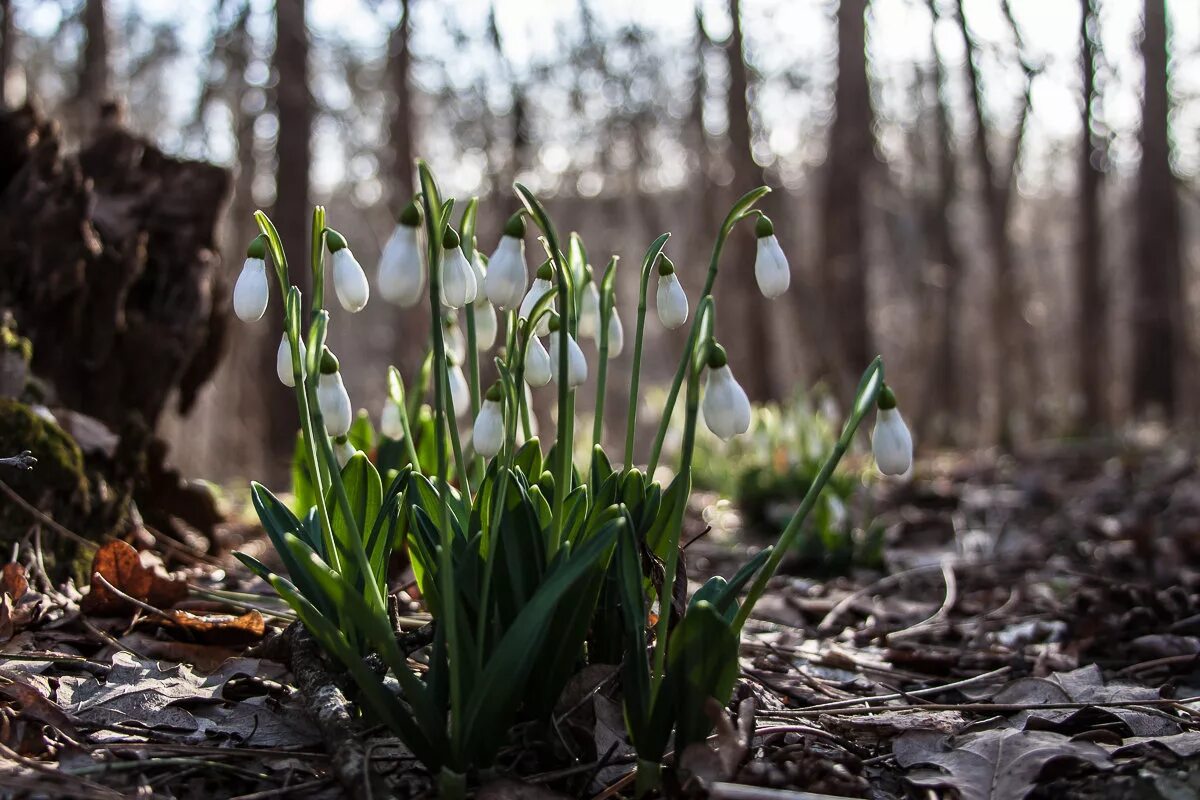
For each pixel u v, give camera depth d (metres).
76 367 0.73
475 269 0.46
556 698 0.43
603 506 0.43
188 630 0.54
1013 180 2.94
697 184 3.47
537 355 0.47
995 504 1.34
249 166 2.65
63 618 0.54
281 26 2.09
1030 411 3.51
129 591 0.56
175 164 0.83
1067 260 5.27
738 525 1.17
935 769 0.45
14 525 0.59
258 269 0.42
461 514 0.45
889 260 4.29
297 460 0.63
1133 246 3.26
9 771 0.40
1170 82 2.84
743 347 3.14
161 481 0.73
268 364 2.12
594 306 0.48
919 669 0.61
